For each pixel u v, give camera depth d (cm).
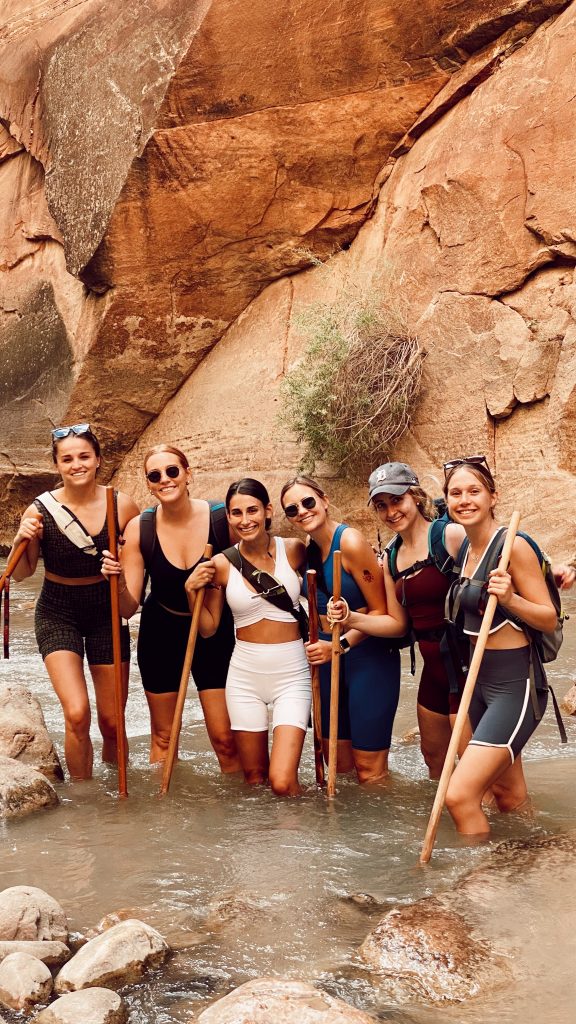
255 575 503
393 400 1124
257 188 1276
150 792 504
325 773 537
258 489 502
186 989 307
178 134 1258
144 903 369
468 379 1092
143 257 1323
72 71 1373
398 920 334
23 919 341
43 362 1459
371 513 1157
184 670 508
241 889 379
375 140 1237
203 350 1384
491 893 356
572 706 611
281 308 1327
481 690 446
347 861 404
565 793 474
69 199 1361
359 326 1159
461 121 1136
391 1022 283
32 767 498
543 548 988
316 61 1209
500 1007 289
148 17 1284
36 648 865
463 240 1112
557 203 1032
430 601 495
